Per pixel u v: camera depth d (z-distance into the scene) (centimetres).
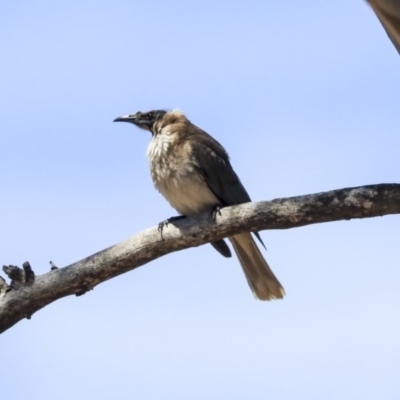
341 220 988
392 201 946
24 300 1039
